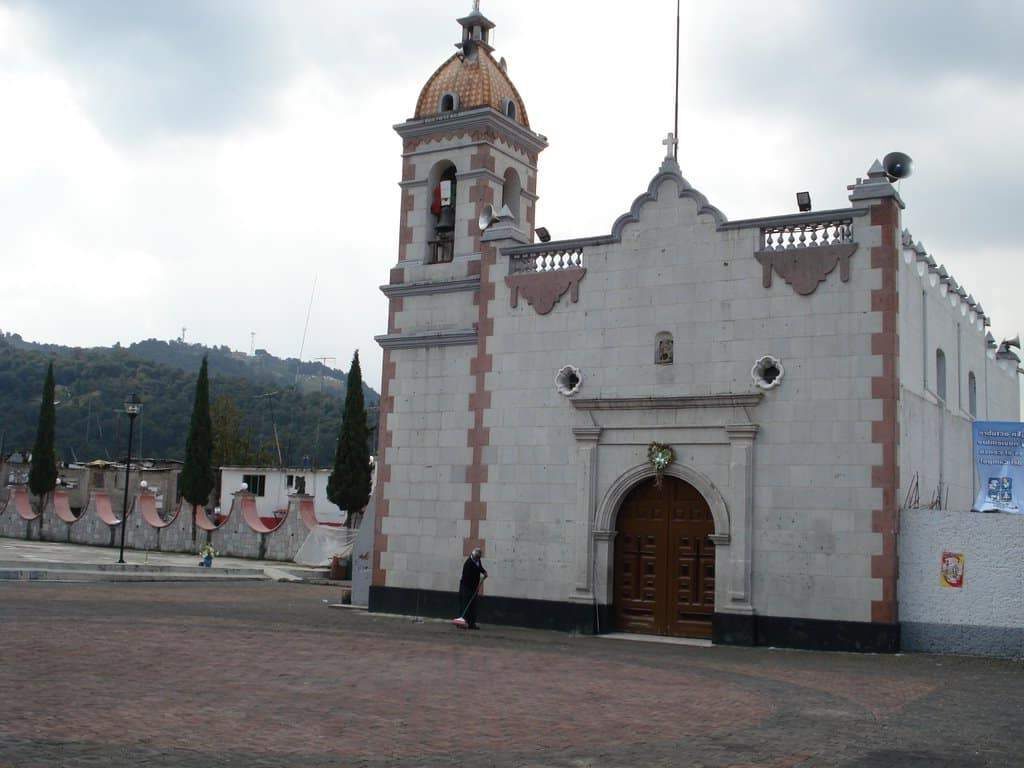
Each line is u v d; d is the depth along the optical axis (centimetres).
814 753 1258
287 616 2895
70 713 1324
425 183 3259
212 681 1636
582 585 2738
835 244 2516
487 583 2891
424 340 3111
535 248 2912
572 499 2794
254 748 1184
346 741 1245
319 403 15188
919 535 2402
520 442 2891
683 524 2683
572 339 2839
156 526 6481
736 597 2516
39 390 15350
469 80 3250
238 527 6122
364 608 3238
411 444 3106
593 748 1257
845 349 2480
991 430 2573
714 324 2641
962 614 2348
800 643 2452
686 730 1384
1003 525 2341
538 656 2169
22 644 1953
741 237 2631
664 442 2675
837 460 2459
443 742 1265
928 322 2798
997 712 1584
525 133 3300
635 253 2773
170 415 15112
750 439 2550
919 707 1616
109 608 2833
